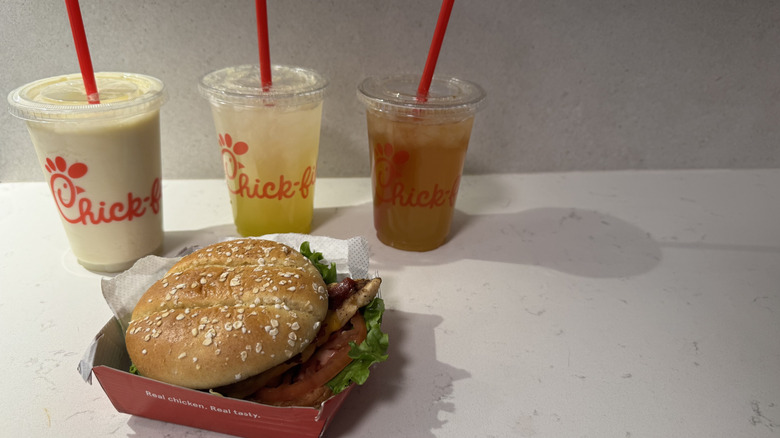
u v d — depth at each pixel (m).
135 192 0.36
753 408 0.30
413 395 0.30
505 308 0.37
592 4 0.47
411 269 0.41
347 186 0.53
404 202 0.41
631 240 0.46
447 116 0.37
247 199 0.41
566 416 0.29
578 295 0.39
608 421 0.29
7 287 0.37
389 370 0.31
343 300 0.29
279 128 0.38
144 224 0.38
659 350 0.34
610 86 0.52
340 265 0.35
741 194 0.54
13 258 0.40
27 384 0.29
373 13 0.46
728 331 0.36
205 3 0.44
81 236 0.37
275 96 0.36
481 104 0.38
